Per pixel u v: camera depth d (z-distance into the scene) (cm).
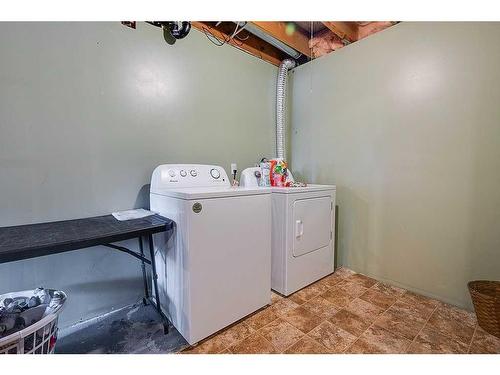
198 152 214
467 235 167
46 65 142
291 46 237
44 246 97
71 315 156
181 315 140
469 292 157
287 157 288
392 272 207
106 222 142
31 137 139
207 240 137
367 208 221
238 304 154
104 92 162
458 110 166
